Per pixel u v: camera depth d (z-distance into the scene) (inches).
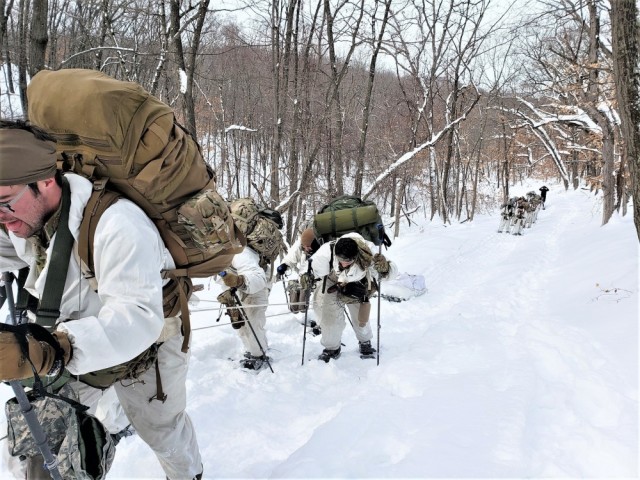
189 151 81.7
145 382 95.5
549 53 848.9
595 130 597.3
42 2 214.2
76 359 66.7
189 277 90.2
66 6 571.5
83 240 72.3
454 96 935.0
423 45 770.8
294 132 515.5
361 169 525.0
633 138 184.7
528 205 820.0
